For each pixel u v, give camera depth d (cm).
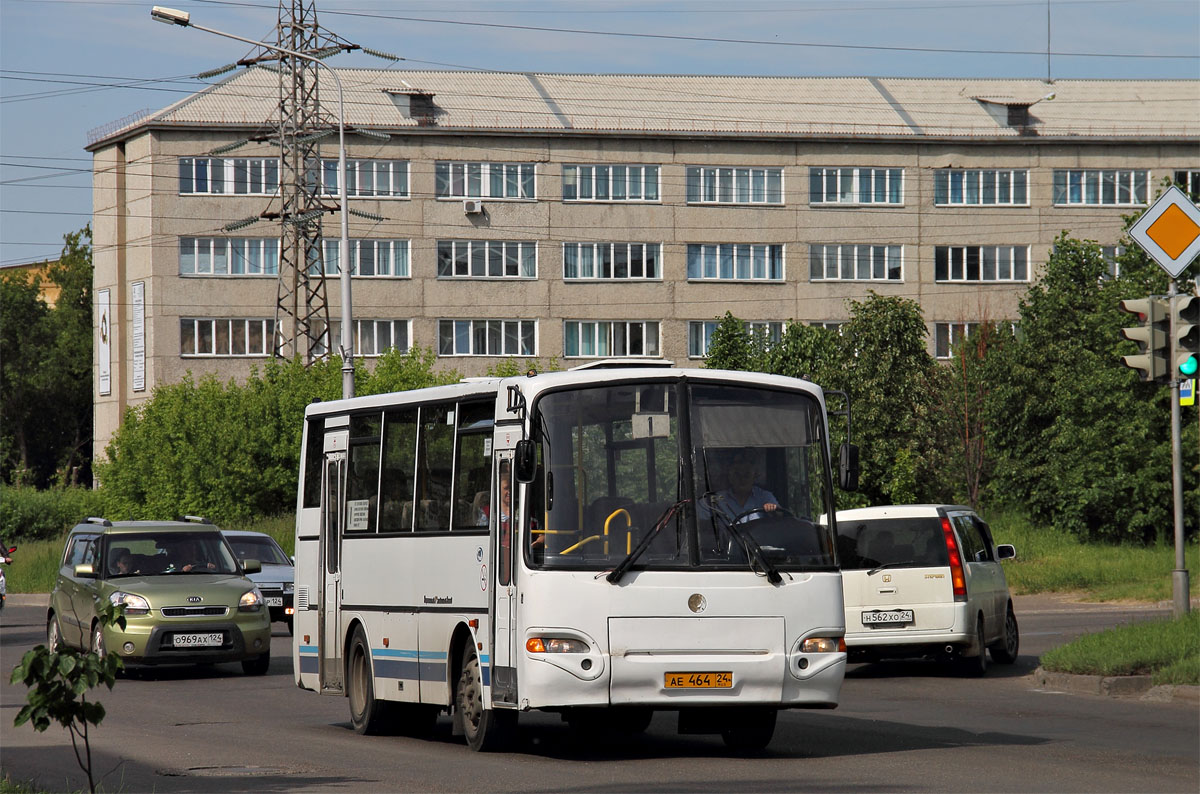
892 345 8219
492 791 1586
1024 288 12225
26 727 2336
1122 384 7556
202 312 11519
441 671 2042
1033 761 1781
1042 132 12212
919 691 2739
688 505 1839
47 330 16725
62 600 3450
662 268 11981
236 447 8519
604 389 1861
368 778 1712
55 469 17238
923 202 12169
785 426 1902
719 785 1595
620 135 11875
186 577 3291
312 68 9331
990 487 8862
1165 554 6644
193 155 11500
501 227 11794
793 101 12481
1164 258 2811
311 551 2478
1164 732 2066
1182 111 12581
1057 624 4269
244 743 2108
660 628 1802
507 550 1866
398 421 2231
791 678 1828
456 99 12062
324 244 11625
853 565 2962
